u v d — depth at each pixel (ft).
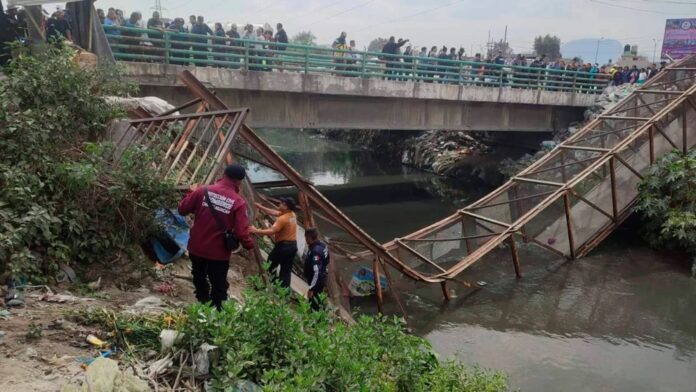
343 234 46.16
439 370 18.13
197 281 17.20
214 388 12.64
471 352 28.43
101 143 22.20
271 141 120.67
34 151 18.86
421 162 88.63
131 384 12.10
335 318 23.70
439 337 30.22
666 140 48.91
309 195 28.76
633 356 28.37
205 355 13.33
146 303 17.15
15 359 12.56
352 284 33.17
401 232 54.39
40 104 21.39
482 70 65.31
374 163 95.86
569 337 30.60
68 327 14.34
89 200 18.86
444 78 63.21
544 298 36.14
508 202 42.11
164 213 20.83
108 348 13.94
